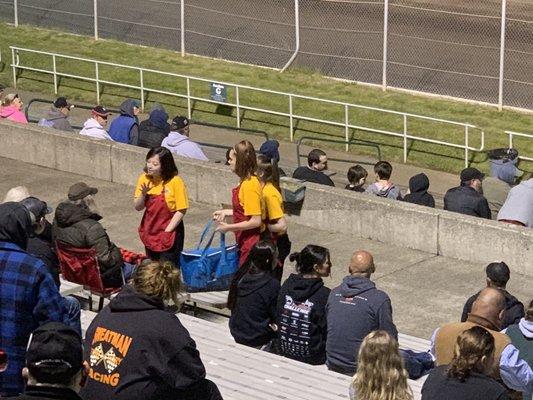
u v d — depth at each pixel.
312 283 9.34
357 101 25.50
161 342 6.22
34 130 17.98
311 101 25.38
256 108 24.83
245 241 11.17
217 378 8.79
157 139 17.72
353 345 8.93
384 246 14.52
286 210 15.32
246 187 10.96
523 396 7.98
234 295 9.77
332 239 14.80
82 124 23.91
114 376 6.23
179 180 11.25
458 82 26.83
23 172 17.78
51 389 5.18
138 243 14.77
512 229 13.54
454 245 14.02
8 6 31.25
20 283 6.82
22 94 26.06
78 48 28.73
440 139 23.20
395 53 28.55
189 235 15.00
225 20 30.58
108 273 10.69
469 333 6.69
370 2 30.91
